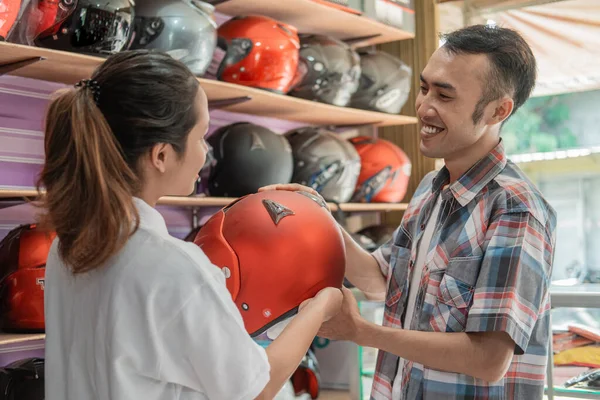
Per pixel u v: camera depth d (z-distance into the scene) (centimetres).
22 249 212
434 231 160
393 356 170
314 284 132
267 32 283
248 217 134
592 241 294
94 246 102
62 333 115
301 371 305
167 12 242
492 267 143
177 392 108
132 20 230
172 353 105
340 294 135
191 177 115
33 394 211
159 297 104
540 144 311
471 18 343
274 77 286
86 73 239
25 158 256
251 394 106
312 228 134
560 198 305
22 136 255
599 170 297
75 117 103
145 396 105
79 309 111
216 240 133
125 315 104
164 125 107
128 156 107
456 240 153
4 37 202
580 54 304
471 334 143
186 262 105
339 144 324
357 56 330
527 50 154
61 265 116
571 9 307
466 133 153
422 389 155
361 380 302
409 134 389
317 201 148
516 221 145
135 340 104
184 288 103
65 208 104
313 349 326
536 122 312
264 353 110
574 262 295
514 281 140
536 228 145
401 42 388
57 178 106
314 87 311
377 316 301
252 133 288
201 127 114
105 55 225
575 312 234
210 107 291
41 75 243
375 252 188
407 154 391
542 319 154
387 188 354
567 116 306
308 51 310
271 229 132
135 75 106
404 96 359
